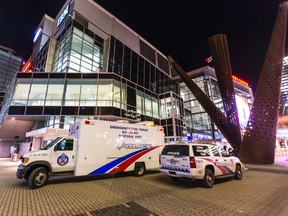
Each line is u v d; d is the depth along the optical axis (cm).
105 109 2012
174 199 555
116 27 3092
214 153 827
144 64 3412
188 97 4712
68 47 2275
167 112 2928
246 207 479
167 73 4097
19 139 2338
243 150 1638
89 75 2108
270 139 1593
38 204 508
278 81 1766
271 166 1434
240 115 4944
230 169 870
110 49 2748
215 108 2127
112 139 973
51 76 2023
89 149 879
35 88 1967
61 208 474
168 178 950
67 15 2602
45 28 3009
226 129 1956
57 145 812
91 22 2669
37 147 1841
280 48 1903
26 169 700
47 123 2103
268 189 691
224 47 2053
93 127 917
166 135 2827
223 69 2011
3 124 2112
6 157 2372
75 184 796
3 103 2616
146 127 1158
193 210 457
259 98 1753
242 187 728
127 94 2336
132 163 1023
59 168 794
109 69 2625
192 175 677
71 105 1967
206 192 644
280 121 3228
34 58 3212
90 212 444
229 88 1958
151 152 1131
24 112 1866
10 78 5872
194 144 757
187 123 4359
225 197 577
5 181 852
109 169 924
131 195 603
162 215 423
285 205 495
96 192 647
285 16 2041
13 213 440
